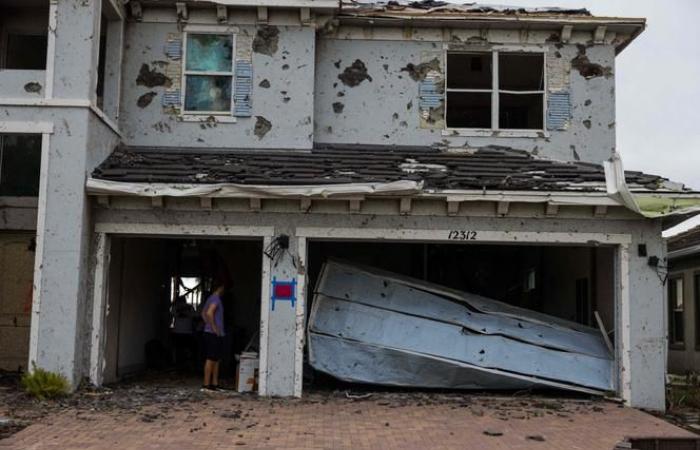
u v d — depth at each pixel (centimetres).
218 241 1560
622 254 1120
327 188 1071
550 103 1332
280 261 1110
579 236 1121
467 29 1344
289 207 1111
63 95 1083
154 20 1295
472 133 1329
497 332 1179
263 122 1280
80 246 1057
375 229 1117
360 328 1180
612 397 1116
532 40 1344
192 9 1285
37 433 808
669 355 2027
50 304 1046
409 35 1350
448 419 933
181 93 1284
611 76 1340
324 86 1344
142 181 1081
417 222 1120
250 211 1113
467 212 1118
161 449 746
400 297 1218
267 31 1298
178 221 1114
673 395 1223
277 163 1183
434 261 1579
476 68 1452
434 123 1336
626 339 1106
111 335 1192
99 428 841
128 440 783
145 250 1397
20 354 1217
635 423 928
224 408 988
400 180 1077
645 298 1112
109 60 1260
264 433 830
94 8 1105
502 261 1595
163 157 1208
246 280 1540
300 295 1105
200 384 1235
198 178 1095
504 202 1092
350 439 805
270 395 1089
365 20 1322
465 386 1161
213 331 1152
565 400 1113
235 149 1271
